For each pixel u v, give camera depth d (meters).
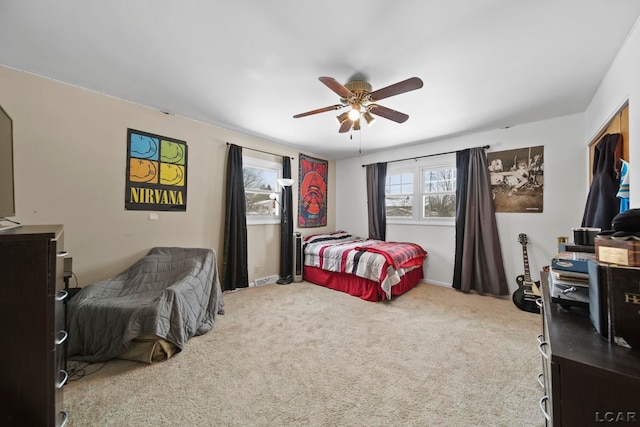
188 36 1.73
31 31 1.69
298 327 2.53
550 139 3.17
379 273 3.23
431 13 1.49
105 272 2.65
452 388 1.65
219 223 3.61
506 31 1.64
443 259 4.08
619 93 1.86
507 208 3.47
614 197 1.97
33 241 0.95
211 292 2.75
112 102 2.68
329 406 1.49
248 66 2.08
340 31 1.66
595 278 0.79
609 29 1.61
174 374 1.79
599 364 0.62
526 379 1.73
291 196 4.45
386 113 2.34
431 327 2.53
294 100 2.71
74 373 1.79
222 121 3.36
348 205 5.34
